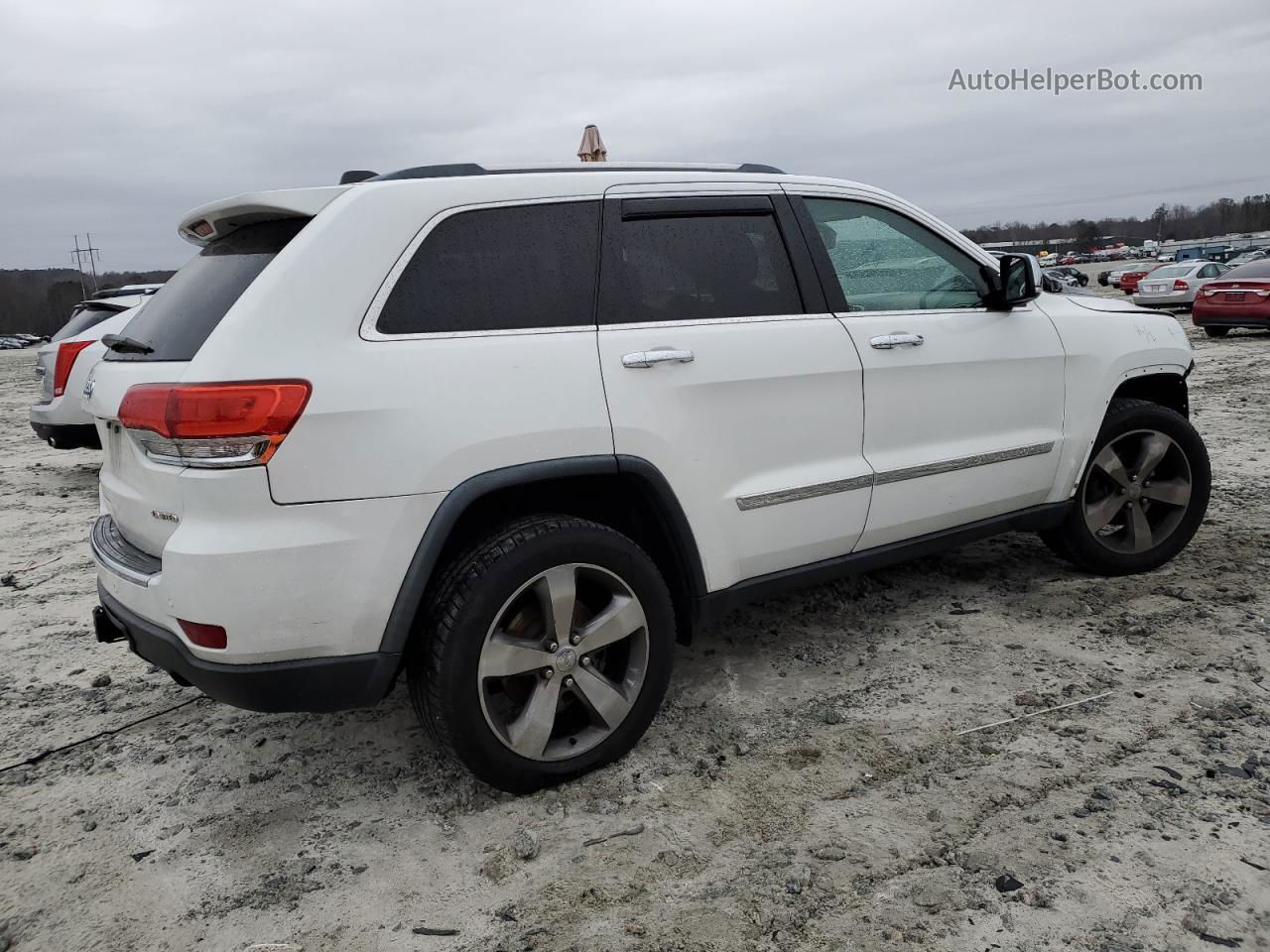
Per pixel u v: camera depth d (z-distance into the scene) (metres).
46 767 3.17
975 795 2.63
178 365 2.46
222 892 2.45
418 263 2.61
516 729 2.69
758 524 3.13
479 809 2.74
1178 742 2.83
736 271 3.17
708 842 2.51
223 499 2.33
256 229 2.75
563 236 2.86
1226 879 2.21
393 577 2.49
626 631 2.83
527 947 2.17
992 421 3.71
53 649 4.28
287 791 2.92
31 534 6.51
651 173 3.10
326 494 2.39
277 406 2.32
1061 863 2.31
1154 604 3.92
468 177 2.77
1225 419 8.16
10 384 23.14
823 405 3.23
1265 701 3.04
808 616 4.05
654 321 2.96
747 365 3.05
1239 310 15.46
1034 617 3.88
